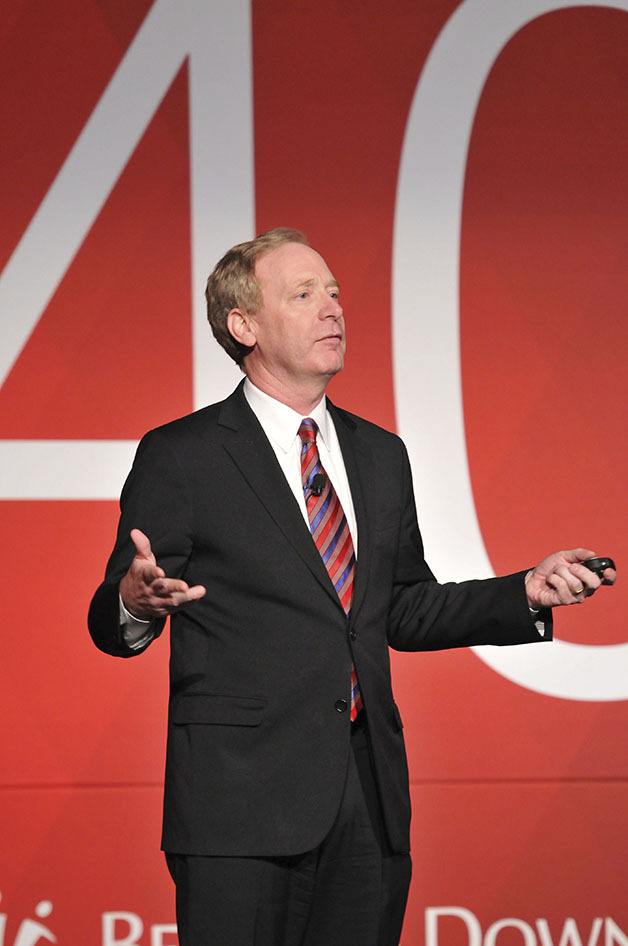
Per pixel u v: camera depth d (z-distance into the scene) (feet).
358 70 29.68
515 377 29.63
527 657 29.22
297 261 20.34
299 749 18.20
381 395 29.37
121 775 28.40
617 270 29.91
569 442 29.60
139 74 29.12
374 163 29.63
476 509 29.35
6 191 28.73
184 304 29.04
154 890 28.30
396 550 20.15
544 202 29.89
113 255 28.94
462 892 28.73
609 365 29.78
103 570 28.53
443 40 29.86
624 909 28.94
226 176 29.25
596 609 29.43
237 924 17.84
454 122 29.81
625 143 30.09
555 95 30.04
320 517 19.52
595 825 29.04
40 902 28.02
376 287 29.50
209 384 28.99
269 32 29.50
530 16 30.09
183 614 19.13
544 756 29.09
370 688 18.72
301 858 18.35
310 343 19.97
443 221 29.66
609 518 29.53
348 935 18.58
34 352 28.60
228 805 17.98
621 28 30.22
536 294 29.76
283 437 20.21
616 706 29.27
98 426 28.66
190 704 18.56
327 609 18.67
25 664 28.25
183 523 18.99
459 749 28.99
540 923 28.84
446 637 20.40
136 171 29.04
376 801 18.76
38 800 28.14
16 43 28.91
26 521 28.40
